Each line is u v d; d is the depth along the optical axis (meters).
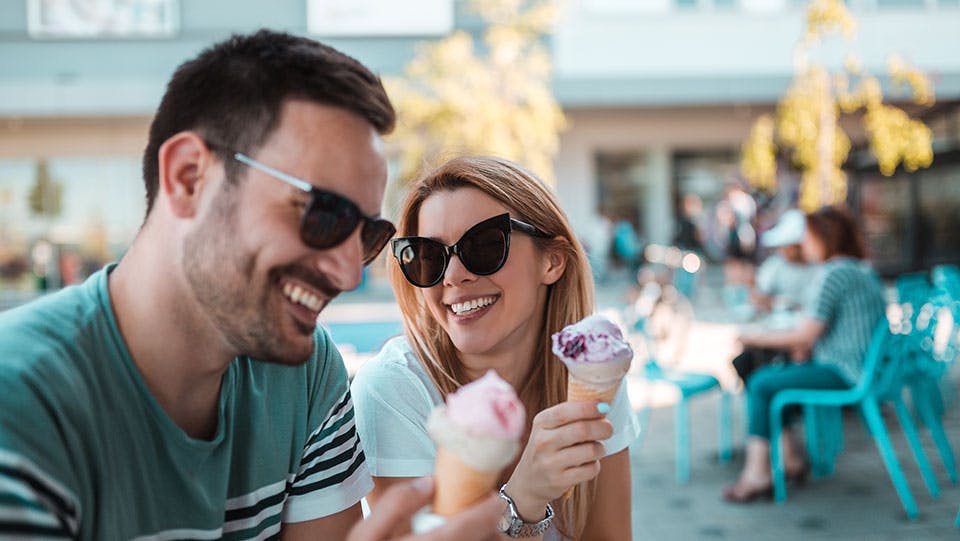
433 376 1.84
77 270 17.92
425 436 1.77
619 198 19.80
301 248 1.07
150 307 1.12
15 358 1.02
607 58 19.03
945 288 5.66
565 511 1.81
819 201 10.61
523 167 1.89
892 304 8.97
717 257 17.08
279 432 1.35
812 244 4.94
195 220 1.08
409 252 1.81
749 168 12.01
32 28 17.73
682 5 19.03
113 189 18.06
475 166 1.84
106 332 1.11
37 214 17.94
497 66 14.39
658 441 6.00
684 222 17.61
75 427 1.04
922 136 10.55
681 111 19.56
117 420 1.11
